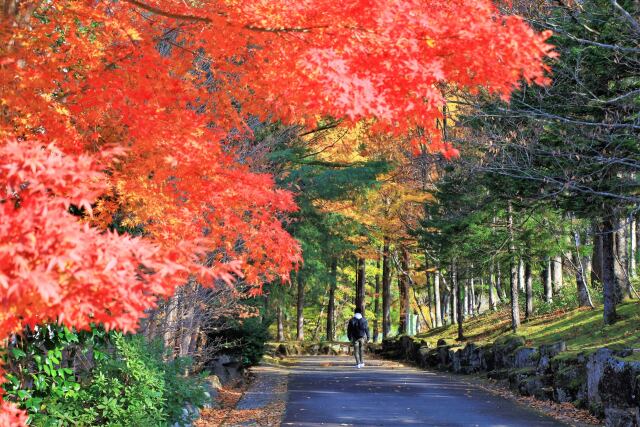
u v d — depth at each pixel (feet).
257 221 21.06
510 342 71.67
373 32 15.62
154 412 27.61
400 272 140.56
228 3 16.74
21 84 17.02
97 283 11.22
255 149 50.19
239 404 49.21
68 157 11.80
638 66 48.14
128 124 17.87
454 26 15.56
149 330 40.09
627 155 48.85
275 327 175.01
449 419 40.73
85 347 25.55
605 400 40.37
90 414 24.29
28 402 21.47
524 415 42.63
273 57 17.70
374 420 40.24
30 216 10.90
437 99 16.10
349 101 15.40
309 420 40.24
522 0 46.14
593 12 46.01
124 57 19.40
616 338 65.51
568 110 50.83
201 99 20.35
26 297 11.50
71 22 18.81
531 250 86.48
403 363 107.24
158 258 12.32
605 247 71.92
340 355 135.23
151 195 18.58
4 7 17.20
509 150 54.08
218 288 48.57
